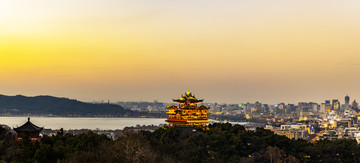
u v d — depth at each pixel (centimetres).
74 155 15775
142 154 16288
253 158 19350
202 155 18900
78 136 18575
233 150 19375
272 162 19250
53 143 18400
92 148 17162
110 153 16312
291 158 19462
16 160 15800
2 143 17162
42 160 15500
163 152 18312
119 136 19012
